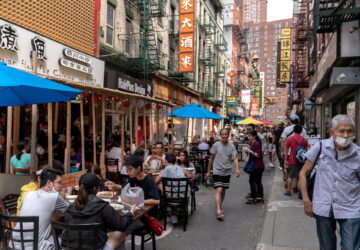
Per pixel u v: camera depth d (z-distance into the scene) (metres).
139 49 17.81
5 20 8.28
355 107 11.05
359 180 3.30
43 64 9.84
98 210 3.23
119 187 5.19
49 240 3.58
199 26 30.45
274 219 6.43
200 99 32.03
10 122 6.61
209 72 33.72
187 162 7.59
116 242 3.63
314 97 21.22
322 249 3.36
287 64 39.09
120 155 9.66
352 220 3.19
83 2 12.29
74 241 3.16
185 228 6.09
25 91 4.88
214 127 38.84
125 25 16.58
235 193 9.59
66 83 6.89
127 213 3.63
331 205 3.28
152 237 4.89
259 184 8.31
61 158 9.55
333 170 3.31
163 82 21.53
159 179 6.51
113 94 8.98
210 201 8.56
